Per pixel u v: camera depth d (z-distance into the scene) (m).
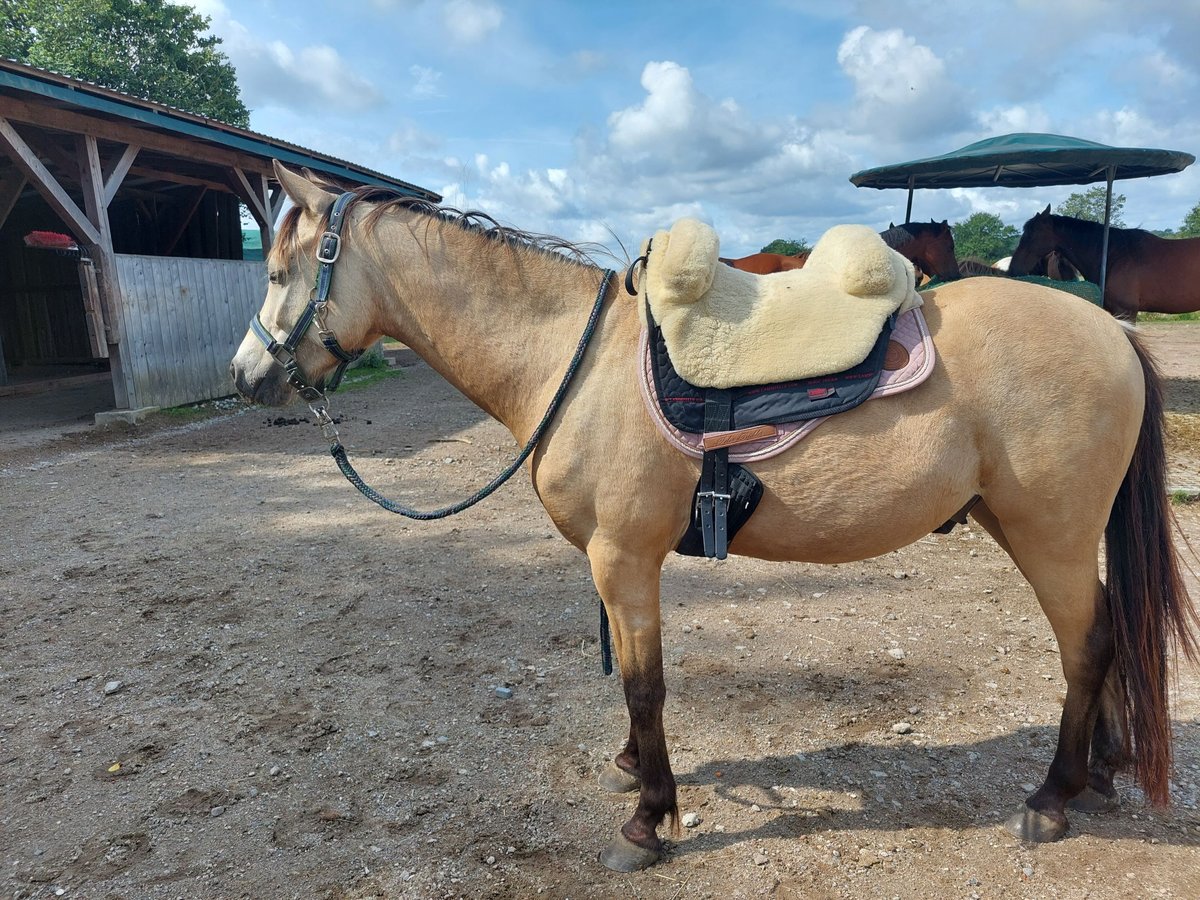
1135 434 1.99
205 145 9.84
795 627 3.61
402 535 5.04
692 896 1.97
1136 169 8.14
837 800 2.35
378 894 1.99
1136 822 2.22
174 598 3.97
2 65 6.68
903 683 3.07
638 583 2.01
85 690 3.05
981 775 2.46
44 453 7.55
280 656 3.34
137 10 26.48
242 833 2.22
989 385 1.89
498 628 3.62
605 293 2.08
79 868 2.09
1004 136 8.31
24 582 4.18
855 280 1.91
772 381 1.86
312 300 2.13
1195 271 8.24
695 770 2.52
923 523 1.96
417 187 14.73
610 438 1.94
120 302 8.83
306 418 9.55
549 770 2.52
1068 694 2.13
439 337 2.17
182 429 8.84
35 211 14.41
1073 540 1.97
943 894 1.96
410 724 2.80
